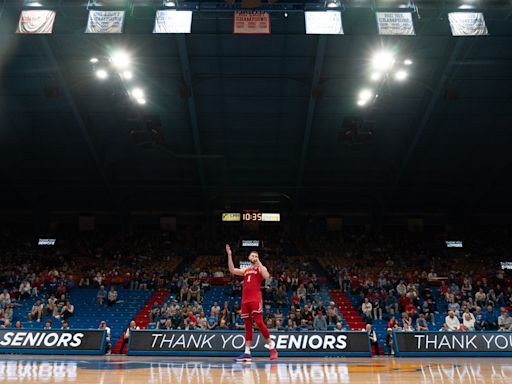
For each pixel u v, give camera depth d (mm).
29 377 5832
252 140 31906
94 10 16562
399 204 42062
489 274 31453
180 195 41062
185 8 16375
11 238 40344
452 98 24750
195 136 29984
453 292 26688
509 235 41000
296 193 39000
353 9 20172
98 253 37500
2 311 23109
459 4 17469
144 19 20562
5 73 25094
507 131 30297
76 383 5176
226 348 15000
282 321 21328
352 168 36219
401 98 27266
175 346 14992
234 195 41562
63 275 30078
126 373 6496
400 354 15453
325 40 21562
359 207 43156
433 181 37594
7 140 31484
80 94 26922
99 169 34031
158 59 23781
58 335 15484
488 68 24344
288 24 21438
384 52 22297
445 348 15531
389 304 24781
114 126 30531
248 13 16359
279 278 29094
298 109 28391
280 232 42125
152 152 33812
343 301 27531
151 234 41750
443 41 22438
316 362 10055
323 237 41156
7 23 20984
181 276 30281
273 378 5668
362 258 36844
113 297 27062
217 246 40000
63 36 22328
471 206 39875
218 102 27672
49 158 34156
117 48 22406
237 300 27750
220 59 23859
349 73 24797
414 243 39938
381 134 31094
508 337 15664
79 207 42156
